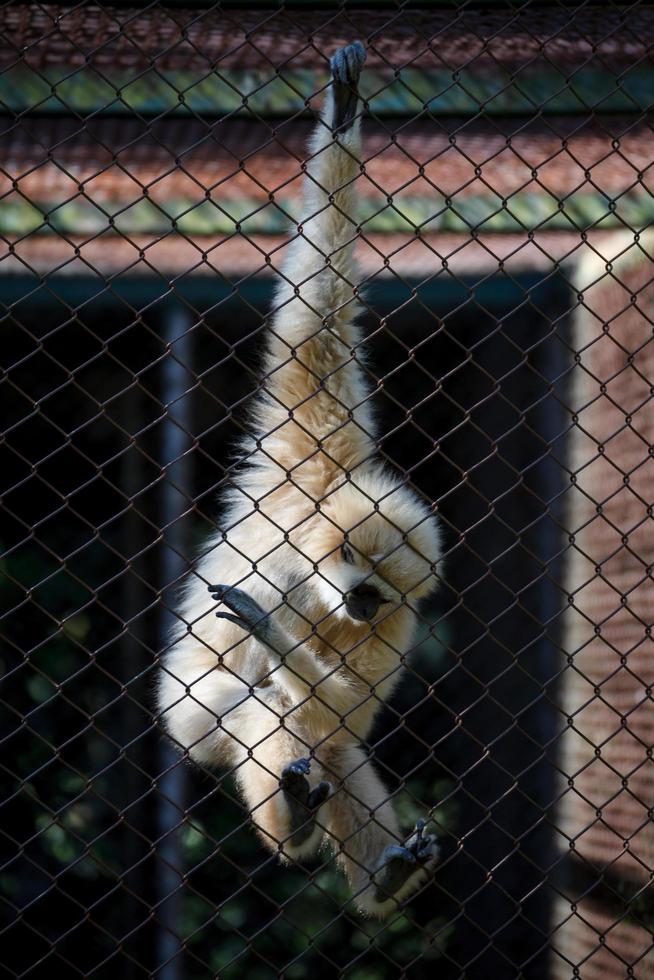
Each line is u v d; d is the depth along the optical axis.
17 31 5.11
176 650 5.30
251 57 5.55
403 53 5.68
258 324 7.66
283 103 5.65
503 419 8.52
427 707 9.14
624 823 6.13
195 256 6.45
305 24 5.42
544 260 6.96
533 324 8.23
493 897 8.32
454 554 9.20
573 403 7.21
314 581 5.32
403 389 9.20
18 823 8.50
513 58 5.72
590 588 6.84
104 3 5.00
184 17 5.21
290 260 5.10
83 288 6.70
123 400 8.57
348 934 8.93
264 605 5.23
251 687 4.04
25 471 8.73
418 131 6.40
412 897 4.26
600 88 5.79
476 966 8.39
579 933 6.69
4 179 6.01
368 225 6.21
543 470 8.04
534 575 8.21
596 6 5.27
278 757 5.07
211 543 5.32
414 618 5.53
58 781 8.62
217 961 8.73
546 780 7.89
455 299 7.29
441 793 9.05
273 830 4.91
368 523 5.26
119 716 8.73
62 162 6.10
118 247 6.39
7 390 8.53
